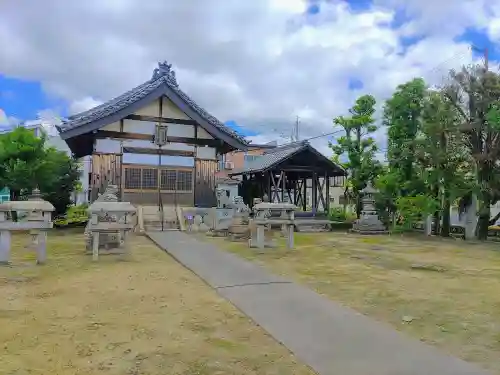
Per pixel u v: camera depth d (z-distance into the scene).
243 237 12.59
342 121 21.23
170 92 17.56
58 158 17.36
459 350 3.98
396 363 3.59
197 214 17.27
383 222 19.25
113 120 16.61
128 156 17.47
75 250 10.49
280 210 11.17
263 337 4.24
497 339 4.28
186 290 6.21
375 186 18.94
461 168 16.03
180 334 4.29
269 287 6.36
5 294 5.86
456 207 18.86
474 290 6.47
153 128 17.94
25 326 4.48
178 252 9.80
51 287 6.31
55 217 19.59
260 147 37.03
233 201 15.96
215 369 3.46
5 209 8.16
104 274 7.34
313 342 4.09
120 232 9.81
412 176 17.23
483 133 15.45
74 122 16.31
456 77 15.61
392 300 5.79
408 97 17.27
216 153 18.88
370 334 4.34
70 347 3.91
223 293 5.98
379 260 9.59
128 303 5.44
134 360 3.63
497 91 14.65
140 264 8.43
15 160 15.29
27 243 12.09
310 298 5.74
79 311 5.07
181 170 18.25
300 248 11.55
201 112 18.11
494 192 15.16
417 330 4.56
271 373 3.40
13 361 3.58
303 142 21.08
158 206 17.45
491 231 17.36
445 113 15.48
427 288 6.59
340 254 10.50
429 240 15.05
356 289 6.45
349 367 3.51
